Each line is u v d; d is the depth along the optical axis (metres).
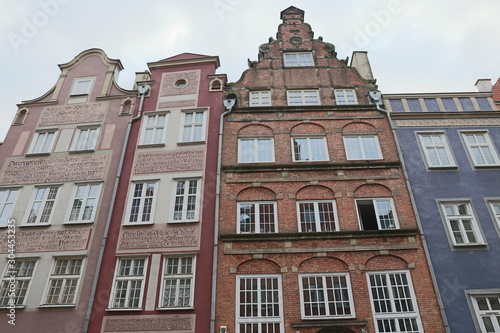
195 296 14.42
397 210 16.16
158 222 16.39
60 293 15.11
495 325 13.36
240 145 18.59
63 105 21.19
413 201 16.25
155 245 15.80
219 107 20.14
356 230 15.51
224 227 15.96
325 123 19.20
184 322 13.95
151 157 18.48
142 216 16.73
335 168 17.44
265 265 14.97
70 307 14.66
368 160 17.72
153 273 15.13
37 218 17.16
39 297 15.02
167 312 14.24
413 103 19.80
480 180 16.88
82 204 17.34
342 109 19.64
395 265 14.74
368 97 20.23
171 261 15.48
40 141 19.92
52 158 19.06
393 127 18.73
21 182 18.36
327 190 16.89
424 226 15.62
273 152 18.30
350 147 18.34
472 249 14.96
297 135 18.78
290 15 25.20
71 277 15.45
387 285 14.34
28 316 14.61
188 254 15.41
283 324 13.65
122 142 19.28
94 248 16.03
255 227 16.05
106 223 16.47
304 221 16.16
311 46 22.91
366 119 19.25
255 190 17.02
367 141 18.53
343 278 14.59
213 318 13.74
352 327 13.46
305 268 14.82
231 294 14.31
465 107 19.53
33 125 20.53
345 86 20.88
